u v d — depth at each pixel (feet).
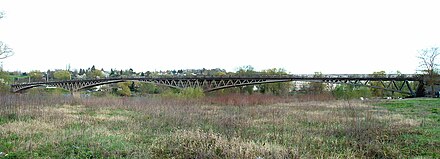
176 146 32.60
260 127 48.44
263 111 77.61
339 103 112.98
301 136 39.09
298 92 245.86
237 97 131.44
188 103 108.78
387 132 42.14
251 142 33.01
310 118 60.29
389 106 94.79
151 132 43.14
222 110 82.12
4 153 28.50
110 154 29.89
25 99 99.86
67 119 53.57
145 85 240.53
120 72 496.23
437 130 44.09
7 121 49.52
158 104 97.76
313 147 33.53
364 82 181.16
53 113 62.69
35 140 34.58
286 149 30.25
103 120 55.57
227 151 29.30
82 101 109.81
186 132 38.40
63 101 108.88
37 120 50.85
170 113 66.90
